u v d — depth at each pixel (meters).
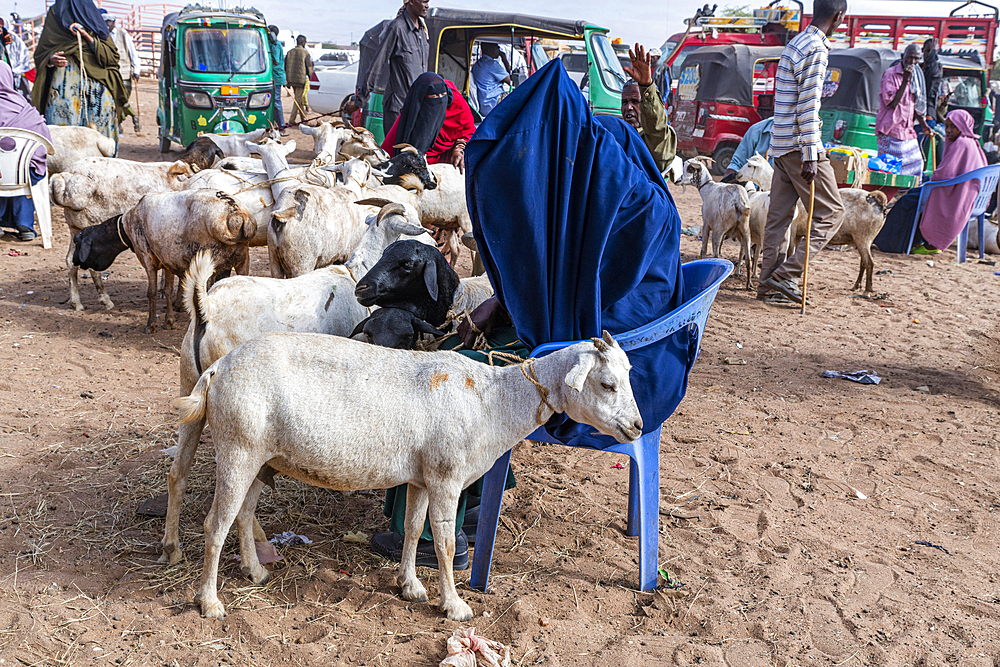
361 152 10.07
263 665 3.34
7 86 10.36
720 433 6.05
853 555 4.46
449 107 10.06
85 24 13.59
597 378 3.42
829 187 9.27
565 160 3.88
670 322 3.88
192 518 4.44
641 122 7.82
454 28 12.90
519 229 3.82
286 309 4.47
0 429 5.36
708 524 4.75
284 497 4.74
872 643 3.69
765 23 19.39
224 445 3.41
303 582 3.92
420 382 3.52
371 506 4.75
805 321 9.05
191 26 17.11
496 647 3.43
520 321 3.85
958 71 17.48
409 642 3.51
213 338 4.24
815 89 8.70
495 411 3.57
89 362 6.72
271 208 7.36
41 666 3.25
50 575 3.85
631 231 3.99
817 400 6.77
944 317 9.42
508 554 4.34
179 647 3.40
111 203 8.52
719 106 17.77
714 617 3.85
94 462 5.02
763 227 10.13
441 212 8.87
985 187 11.88
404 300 4.36
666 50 22.50
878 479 5.40
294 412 3.36
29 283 8.97
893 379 7.34
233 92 17.30
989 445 5.96
